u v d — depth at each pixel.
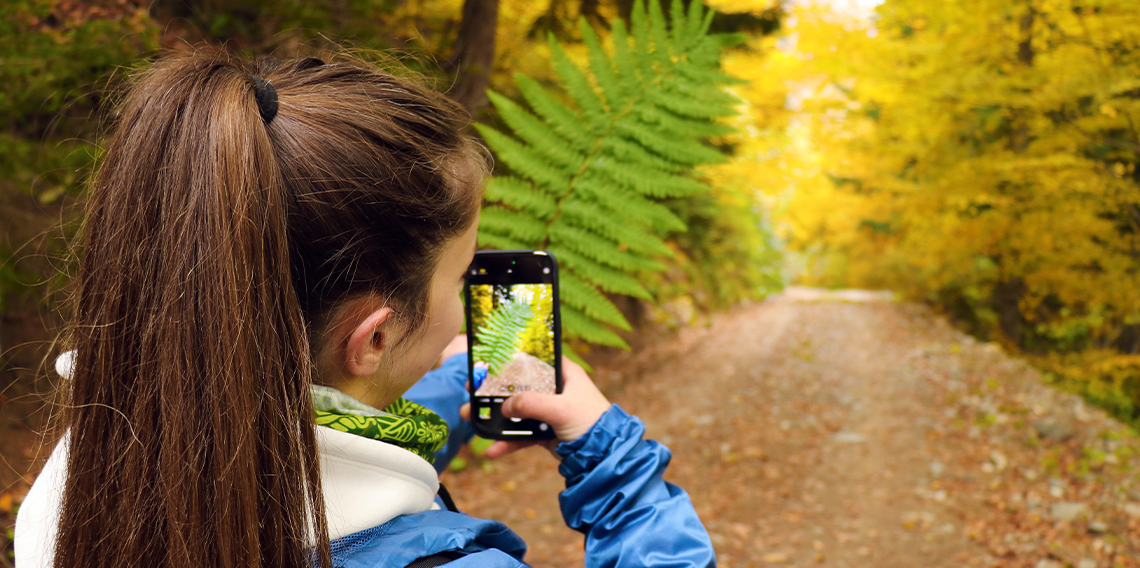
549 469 6.36
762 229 16.34
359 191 0.54
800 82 8.41
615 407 0.82
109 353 0.50
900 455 7.07
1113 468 5.78
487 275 0.91
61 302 0.59
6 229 2.73
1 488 3.03
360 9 3.12
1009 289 12.65
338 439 0.56
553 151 1.10
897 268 18.64
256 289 0.49
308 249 0.54
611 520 0.74
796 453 7.33
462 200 0.61
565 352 1.05
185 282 0.49
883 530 5.32
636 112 1.10
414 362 0.64
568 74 1.13
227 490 0.48
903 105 8.02
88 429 0.51
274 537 0.50
